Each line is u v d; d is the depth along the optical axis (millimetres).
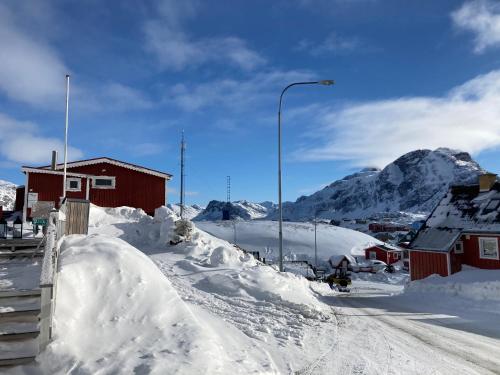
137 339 6160
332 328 10492
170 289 7594
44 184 26500
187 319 6977
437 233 30656
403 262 74438
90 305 6629
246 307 11141
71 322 6176
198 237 20500
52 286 5672
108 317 6523
